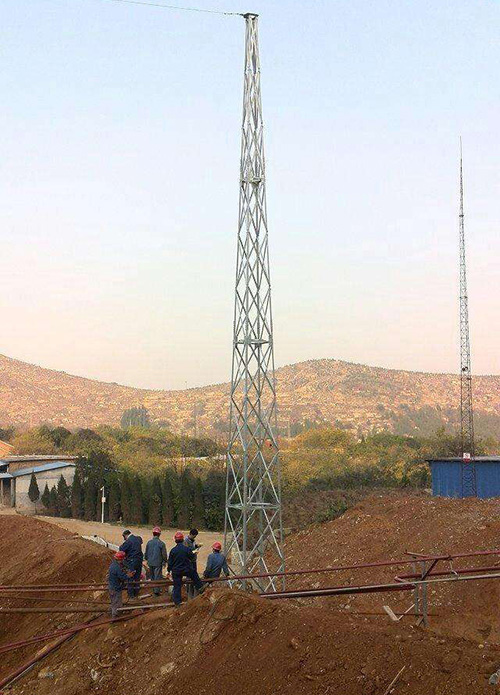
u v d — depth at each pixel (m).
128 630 19.33
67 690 18.36
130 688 17.55
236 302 33.19
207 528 61.34
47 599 23.00
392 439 109.75
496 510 31.73
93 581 25.98
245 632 17.05
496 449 99.50
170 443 115.44
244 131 33.81
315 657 15.54
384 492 59.28
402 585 16.77
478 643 15.08
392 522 33.69
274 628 16.77
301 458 92.19
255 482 42.56
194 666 16.94
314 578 31.23
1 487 79.06
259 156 33.62
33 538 30.73
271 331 32.88
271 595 18.72
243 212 33.44
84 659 19.17
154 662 17.88
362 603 26.69
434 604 24.45
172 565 20.33
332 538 34.91
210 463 84.19
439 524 31.31
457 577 16.64
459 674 13.70
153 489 63.56
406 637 15.10
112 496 65.50
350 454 95.88
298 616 16.86
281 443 133.62
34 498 72.62
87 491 67.38
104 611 21.66
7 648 21.25
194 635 17.72
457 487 54.28
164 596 22.08
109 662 18.62
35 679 19.44
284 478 77.12
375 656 14.84
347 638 15.62
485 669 13.67
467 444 93.44
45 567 27.14
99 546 28.95
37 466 82.75
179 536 20.48
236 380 32.91
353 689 14.40
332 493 57.38
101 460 78.12
